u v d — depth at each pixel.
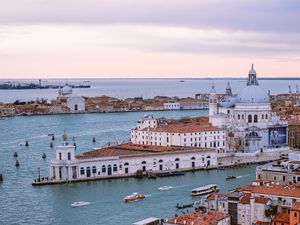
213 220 194.25
